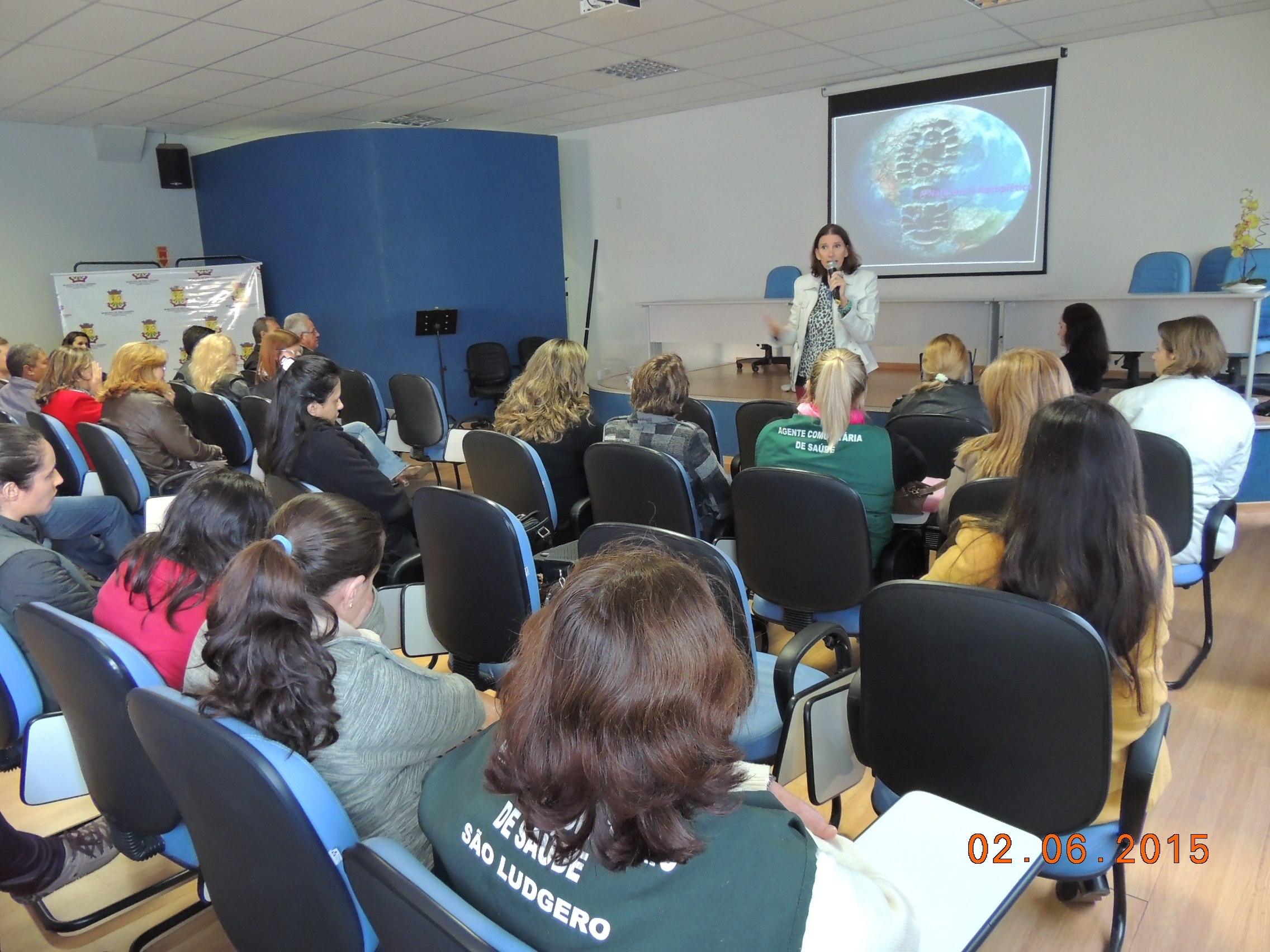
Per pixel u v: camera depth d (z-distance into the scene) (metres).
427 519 1.97
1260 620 3.01
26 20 4.38
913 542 2.46
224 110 6.86
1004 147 6.50
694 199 8.13
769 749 1.62
